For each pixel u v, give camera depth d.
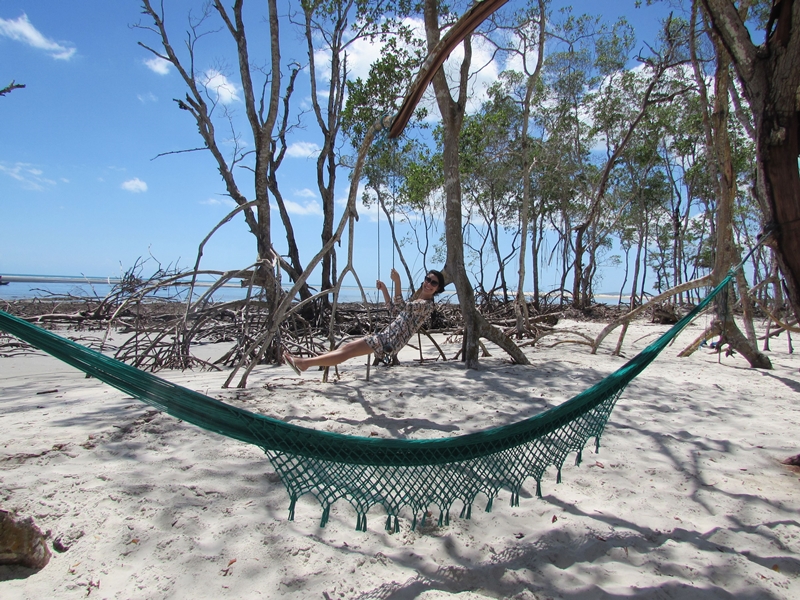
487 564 2.58
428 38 8.97
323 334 16.38
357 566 2.51
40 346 2.27
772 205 3.54
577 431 3.12
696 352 11.48
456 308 20.06
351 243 6.15
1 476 3.30
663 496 3.43
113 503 2.99
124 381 2.38
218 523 2.84
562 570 2.54
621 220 29.16
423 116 17.84
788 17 3.29
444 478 2.78
